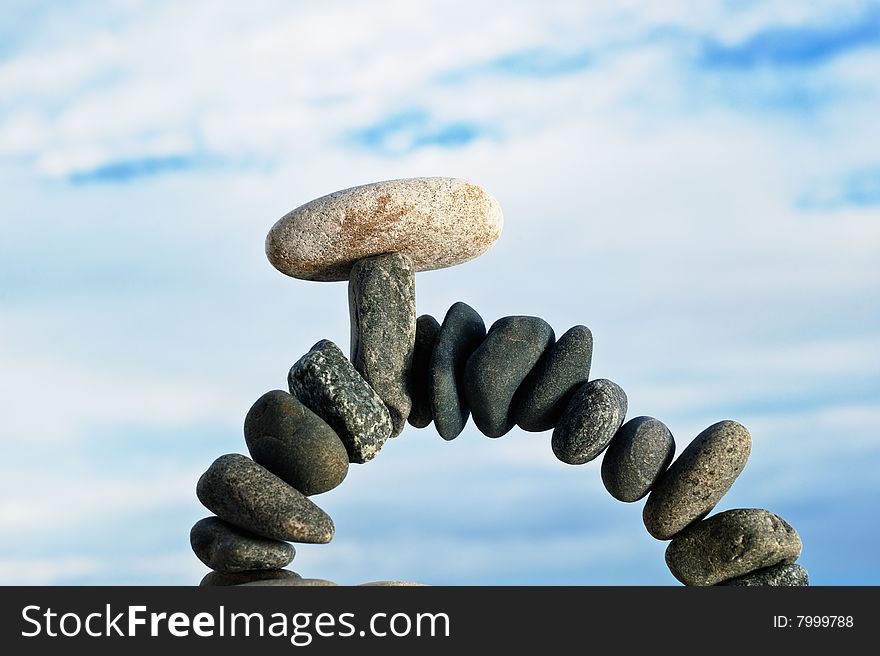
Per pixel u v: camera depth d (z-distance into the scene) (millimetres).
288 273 1031
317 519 913
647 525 970
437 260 1043
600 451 977
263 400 950
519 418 1002
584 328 1007
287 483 941
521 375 1003
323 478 939
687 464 955
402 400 1009
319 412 975
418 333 1042
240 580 928
